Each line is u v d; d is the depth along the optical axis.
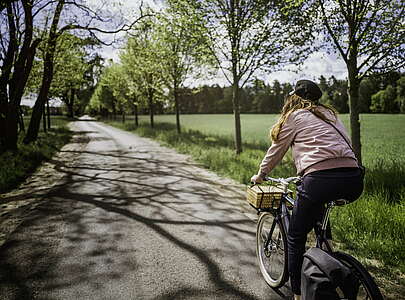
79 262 3.81
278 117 2.85
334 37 6.70
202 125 38.41
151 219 5.37
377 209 4.76
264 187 3.38
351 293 2.09
